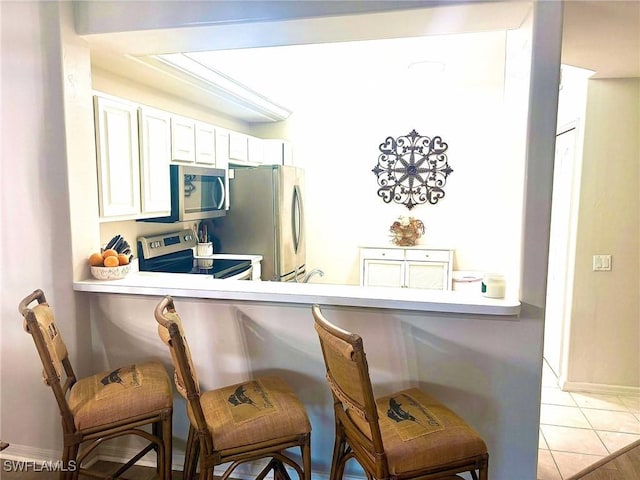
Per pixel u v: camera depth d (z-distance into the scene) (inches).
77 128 89.7
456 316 78.7
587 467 99.1
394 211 198.8
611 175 127.9
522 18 77.0
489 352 78.6
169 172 119.9
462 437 64.4
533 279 75.3
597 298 133.0
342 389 66.5
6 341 94.7
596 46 95.8
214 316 88.7
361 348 57.9
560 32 70.2
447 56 145.6
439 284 185.5
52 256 90.8
